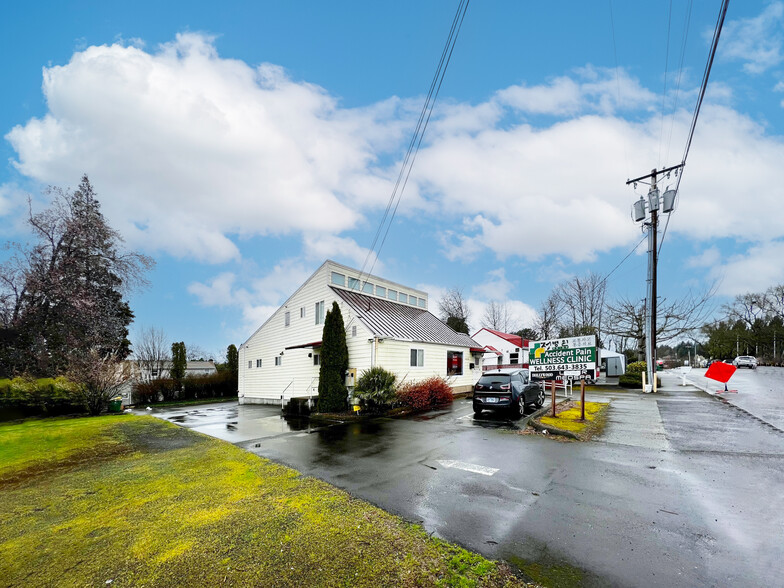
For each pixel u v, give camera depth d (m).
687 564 3.28
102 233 24.03
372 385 13.62
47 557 3.60
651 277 19.44
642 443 7.80
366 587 2.99
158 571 3.30
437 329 21.80
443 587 2.98
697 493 4.96
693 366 74.44
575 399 16.02
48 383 16.97
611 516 4.29
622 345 42.91
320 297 19.25
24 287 20.95
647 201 19.14
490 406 11.81
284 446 8.48
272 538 3.85
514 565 3.29
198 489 5.48
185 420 14.12
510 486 5.39
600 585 2.99
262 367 23.06
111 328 24.06
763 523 4.06
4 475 6.50
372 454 7.49
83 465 7.05
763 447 7.27
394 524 4.13
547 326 41.44
